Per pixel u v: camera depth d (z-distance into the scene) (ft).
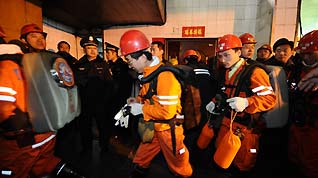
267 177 6.30
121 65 10.69
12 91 3.65
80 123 8.23
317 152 5.56
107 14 13.39
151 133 4.87
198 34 16.52
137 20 15.74
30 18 8.65
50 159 5.04
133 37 4.58
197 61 8.09
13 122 3.76
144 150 5.24
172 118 4.69
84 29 17.03
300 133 5.90
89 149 8.48
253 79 4.73
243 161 5.07
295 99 5.91
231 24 15.94
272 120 5.33
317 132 5.49
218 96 5.49
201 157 7.66
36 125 3.94
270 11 12.16
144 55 4.63
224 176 5.73
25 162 4.17
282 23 11.71
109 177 6.50
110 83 8.42
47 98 3.84
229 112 5.27
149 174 6.62
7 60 3.77
